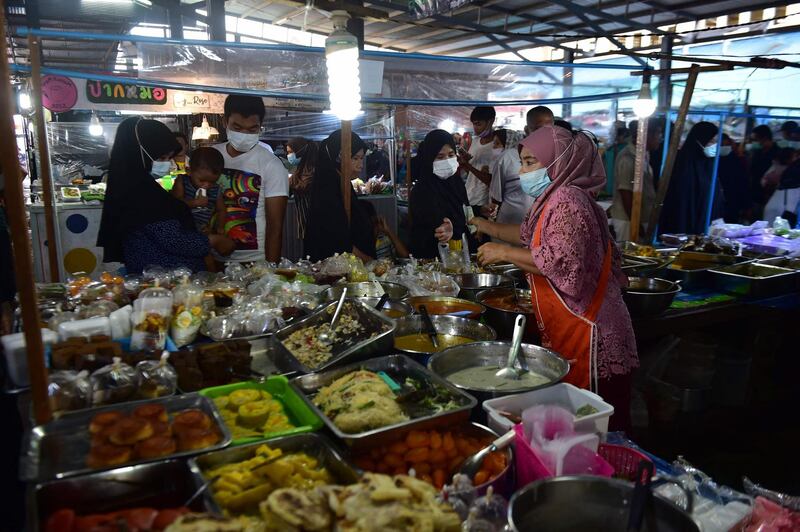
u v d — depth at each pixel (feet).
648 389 12.65
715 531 4.75
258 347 7.30
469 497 4.25
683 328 11.25
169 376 5.86
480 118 18.20
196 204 10.89
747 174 25.18
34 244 17.38
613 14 26.76
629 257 13.70
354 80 9.04
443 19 27.37
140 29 30.35
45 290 9.07
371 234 13.26
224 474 4.38
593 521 4.22
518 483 5.15
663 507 3.94
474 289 10.33
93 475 4.21
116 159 9.70
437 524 3.47
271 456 4.55
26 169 21.77
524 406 5.94
